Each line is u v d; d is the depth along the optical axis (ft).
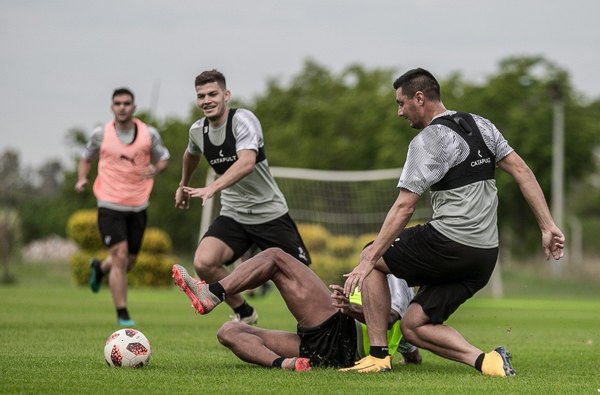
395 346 64.95
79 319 112.06
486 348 87.30
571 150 367.25
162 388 51.98
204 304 60.34
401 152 372.38
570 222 485.56
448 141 60.29
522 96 376.07
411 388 53.31
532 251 367.04
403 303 65.31
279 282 63.10
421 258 60.85
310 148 399.65
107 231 105.19
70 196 337.11
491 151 61.77
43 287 221.87
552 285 279.08
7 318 112.06
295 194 245.65
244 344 63.16
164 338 88.69
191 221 310.65
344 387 53.16
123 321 104.42
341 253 234.99
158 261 237.45
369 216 247.09
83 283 231.09
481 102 373.81
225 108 82.17
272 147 405.39
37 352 71.51
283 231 86.12
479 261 61.05
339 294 60.39
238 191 85.15
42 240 343.26
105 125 107.86
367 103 423.64
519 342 94.68
